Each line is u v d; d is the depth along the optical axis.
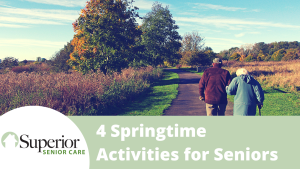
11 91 10.11
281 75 18.31
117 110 9.56
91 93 9.97
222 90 5.08
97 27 21.36
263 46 115.44
